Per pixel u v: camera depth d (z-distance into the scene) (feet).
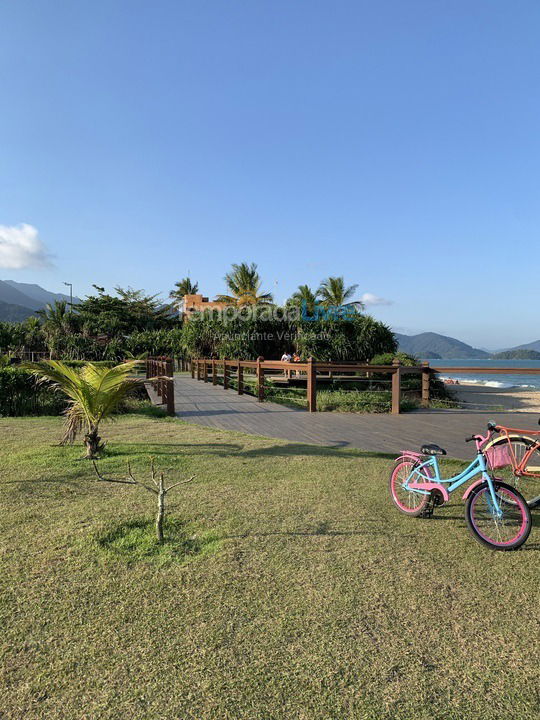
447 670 6.39
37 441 22.36
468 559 9.83
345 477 16.01
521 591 8.53
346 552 10.09
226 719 5.50
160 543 10.42
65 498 13.62
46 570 9.14
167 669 6.36
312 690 5.99
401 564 9.55
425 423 28.81
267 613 7.71
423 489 12.09
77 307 170.81
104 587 8.51
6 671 6.31
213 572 9.12
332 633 7.19
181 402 40.52
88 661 6.51
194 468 17.16
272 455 19.35
